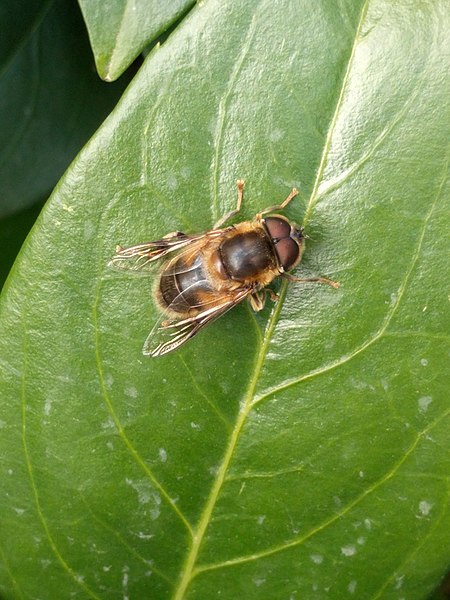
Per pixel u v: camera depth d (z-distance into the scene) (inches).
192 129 2.4
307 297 2.4
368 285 2.4
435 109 2.3
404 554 2.4
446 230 2.3
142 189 2.4
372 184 2.3
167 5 2.3
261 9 2.3
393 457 2.4
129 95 2.3
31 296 2.4
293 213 2.4
